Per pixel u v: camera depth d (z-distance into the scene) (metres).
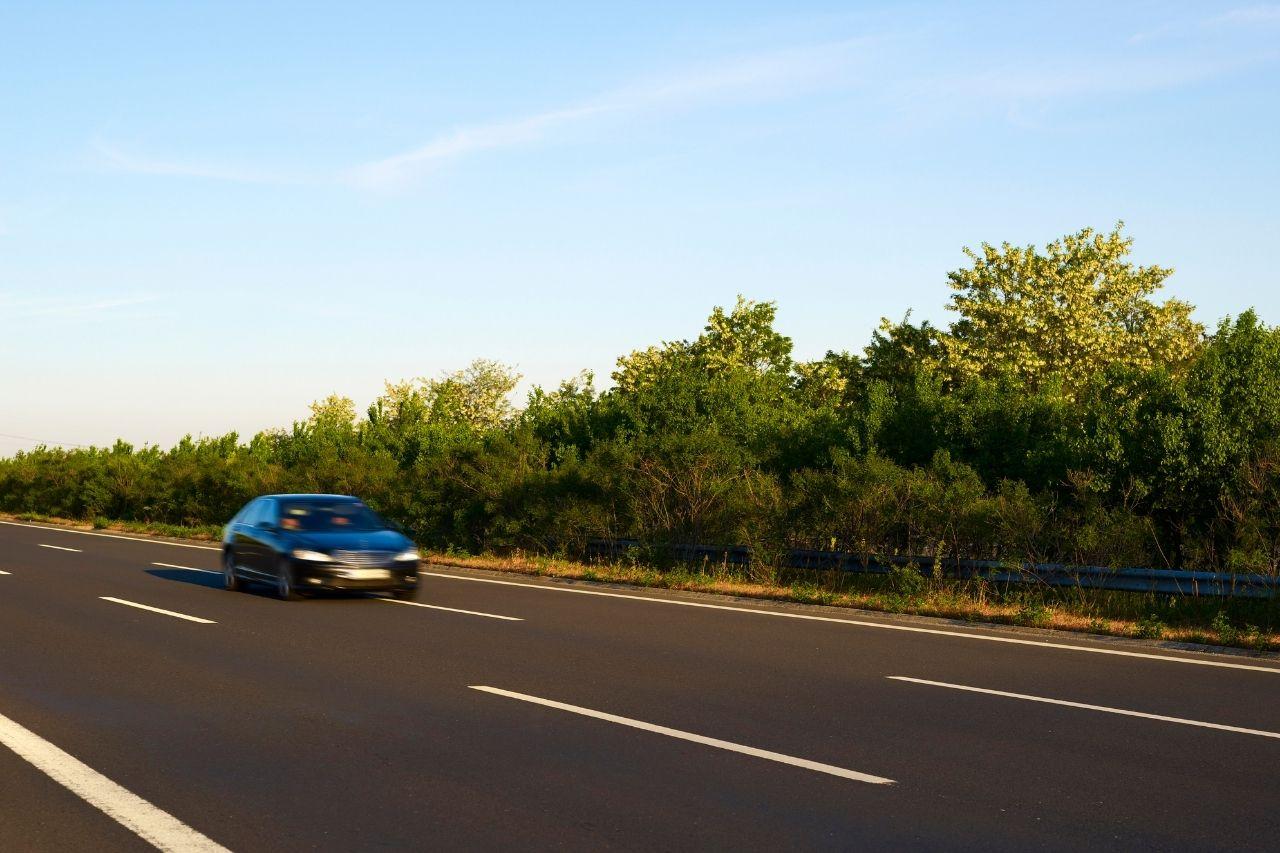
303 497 17.38
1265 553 14.48
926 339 43.16
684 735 7.54
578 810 5.79
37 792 6.11
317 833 5.40
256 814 5.71
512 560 23.25
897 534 17.88
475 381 72.88
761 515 19.31
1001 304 38.97
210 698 8.84
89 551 27.88
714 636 12.75
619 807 5.84
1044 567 15.34
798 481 18.81
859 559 17.92
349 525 16.97
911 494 17.47
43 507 55.81
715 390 29.38
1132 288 39.22
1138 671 10.41
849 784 6.32
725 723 7.94
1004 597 15.49
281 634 12.71
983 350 38.12
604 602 16.48
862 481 17.91
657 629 13.36
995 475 20.20
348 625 13.55
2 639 12.19
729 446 21.19
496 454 25.97
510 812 5.75
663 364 48.16
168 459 46.41
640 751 7.08
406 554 16.33
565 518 22.58
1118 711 8.46
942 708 8.54
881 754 7.03
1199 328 46.97
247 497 37.09
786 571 19.20
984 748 7.21
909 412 22.02
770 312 48.91
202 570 21.92
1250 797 6.09
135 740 7.38
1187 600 13.96
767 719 8.09
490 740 7.39
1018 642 12.38
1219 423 16.53
